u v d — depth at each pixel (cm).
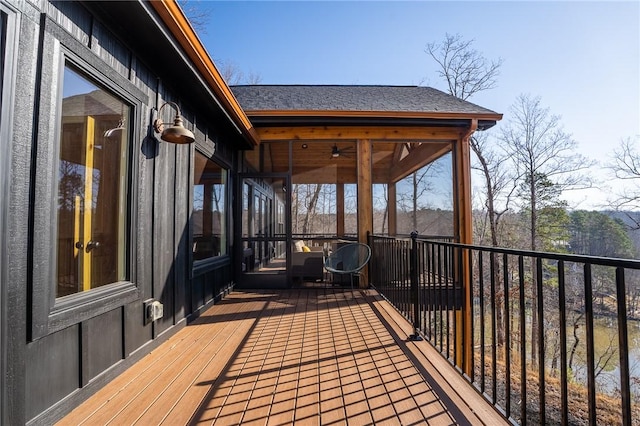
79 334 199
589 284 129
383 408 192
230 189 550
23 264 161
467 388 215
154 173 293
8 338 152
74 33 199
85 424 176
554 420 717
